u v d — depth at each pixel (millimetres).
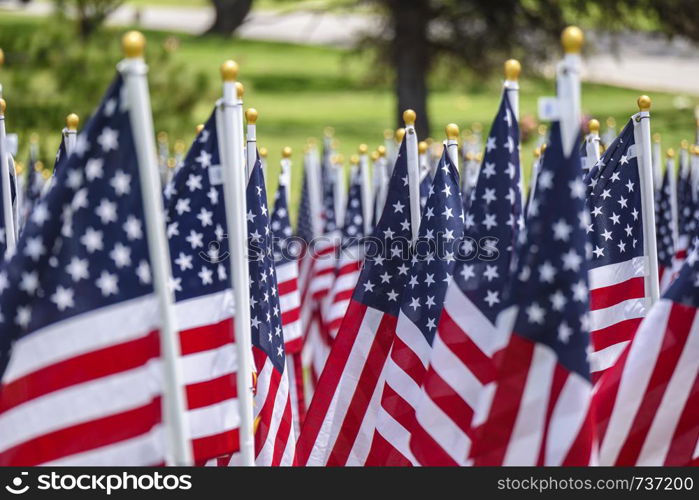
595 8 79188
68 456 13227
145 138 13039
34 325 13375
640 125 20203
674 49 132750
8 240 19312
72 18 57000
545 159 14281
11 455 13297
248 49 148875
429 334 19141
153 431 13344
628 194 20391
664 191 30469
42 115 48594
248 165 20969
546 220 14188
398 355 19250
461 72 87000
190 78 56281
